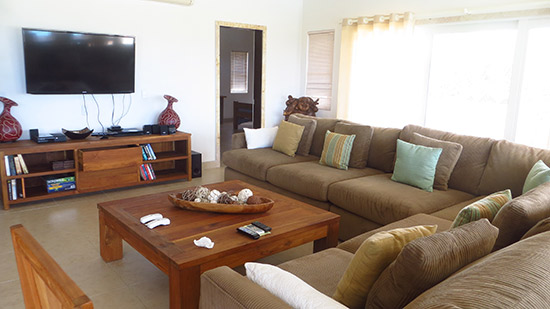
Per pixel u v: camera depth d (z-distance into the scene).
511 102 4.29
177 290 2.04
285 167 3.97
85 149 4.45
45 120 4.47
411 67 5.12
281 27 6.28
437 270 1.24
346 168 3.93
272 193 3.21
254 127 6.50
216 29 5.56
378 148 3.96
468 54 4.61
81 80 4.45
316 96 6.48
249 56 11.02
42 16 4.29
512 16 4.13
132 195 4.48
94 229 3.50
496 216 1.79
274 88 6.41
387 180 3.52
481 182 3.21
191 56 5.41
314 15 6.29
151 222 2.44
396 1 5.17
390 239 1.46
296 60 6.61
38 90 4.22
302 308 1.21
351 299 1.52
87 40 4.39
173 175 5.02
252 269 1.43
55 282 0.82
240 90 11.06
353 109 5.74
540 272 1.00
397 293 1.30
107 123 4.89
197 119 5.62
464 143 3.38
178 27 5.23
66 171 4.19
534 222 1.69
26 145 3.97
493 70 4.42
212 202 2.74
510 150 3.12
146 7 4.93
